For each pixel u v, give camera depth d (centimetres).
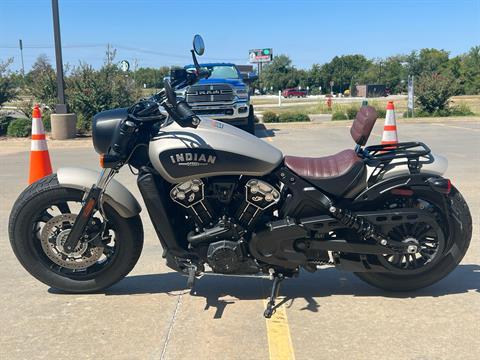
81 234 392
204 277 451
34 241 408
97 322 366
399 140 1317
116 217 397
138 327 358
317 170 380
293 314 377
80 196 396
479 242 529
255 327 356
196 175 365
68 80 1788
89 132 1686
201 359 315
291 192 378
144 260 497
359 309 384
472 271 458
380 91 7525
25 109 1803
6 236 567
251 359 315
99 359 318
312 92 9644
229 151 362
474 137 1380
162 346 331
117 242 404
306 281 442
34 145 729
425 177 380
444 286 426
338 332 349
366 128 376
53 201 397
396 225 381
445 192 374
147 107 366
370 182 379
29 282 440
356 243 381
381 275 404
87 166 1021
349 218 371
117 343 336
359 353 322
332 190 376
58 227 404
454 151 1116
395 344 333
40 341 340
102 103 1741
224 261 373
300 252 379
